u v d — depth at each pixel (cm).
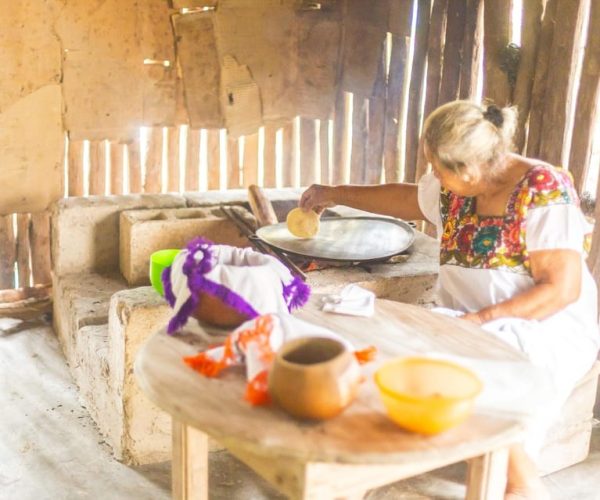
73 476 271
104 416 296
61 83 389
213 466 279
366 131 438
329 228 319
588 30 309
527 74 342
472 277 234
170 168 428
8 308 408
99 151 409
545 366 220
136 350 264
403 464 149
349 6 419
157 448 280
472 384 153
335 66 430
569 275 218
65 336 356
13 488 263
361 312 204
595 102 311
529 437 220
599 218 302
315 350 160
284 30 417
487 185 227
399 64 418
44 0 373
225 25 407
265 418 152
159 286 258
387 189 275
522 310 221
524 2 339
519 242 224
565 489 269
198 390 162
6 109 382
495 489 183
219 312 188
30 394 327
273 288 190
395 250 296
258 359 163
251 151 440
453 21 380
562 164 332
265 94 427
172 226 344
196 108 417
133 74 400
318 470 150
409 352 182
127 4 388
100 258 365
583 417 279
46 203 406
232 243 355
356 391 153
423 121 412
